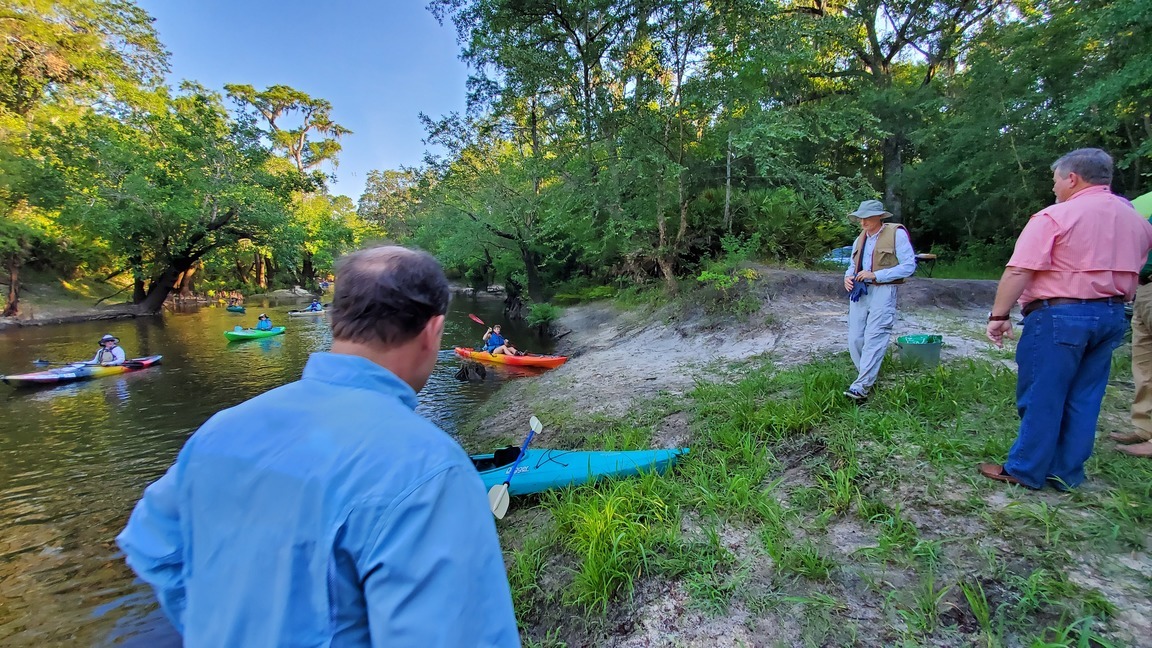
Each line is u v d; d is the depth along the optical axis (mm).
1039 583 2215
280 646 768
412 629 742
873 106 16500
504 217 19109
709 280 10836
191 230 23953
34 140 21359
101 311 22891
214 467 870
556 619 2750
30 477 6109
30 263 23656
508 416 7027
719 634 2342
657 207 12688
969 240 15336
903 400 4289
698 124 12258
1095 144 12328
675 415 5355
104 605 3836
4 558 4461
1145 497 2695
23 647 3430
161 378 11211
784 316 8961
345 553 794
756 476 3561
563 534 3383
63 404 9203
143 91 28609
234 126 24453
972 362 5004
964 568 2410
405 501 790
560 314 17594
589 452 4383
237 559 815
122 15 27766
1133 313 3252
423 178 19391
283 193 26328
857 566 2553
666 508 3271
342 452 827
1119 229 2547
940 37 18359
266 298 35344
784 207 12633
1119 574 2248
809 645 2188
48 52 24031
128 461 6586
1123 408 3959
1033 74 12359
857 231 14008
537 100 14258
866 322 4496
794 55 10812
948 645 2053
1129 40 9859
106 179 22188
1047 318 2689
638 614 2570
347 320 1014
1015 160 13039
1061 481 2842
